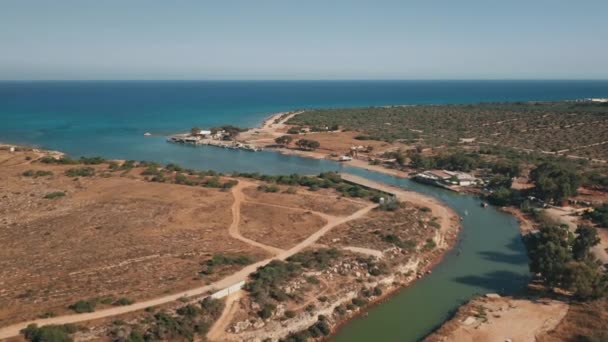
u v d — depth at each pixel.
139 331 62.97
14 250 90.81
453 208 135.38
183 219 111.81
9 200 124.25
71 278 78.06
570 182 135.50
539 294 82.81
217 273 81.19
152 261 86.19
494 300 80.88
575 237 101.38
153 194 132.00
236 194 134.88
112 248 92.50
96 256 88.12
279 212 119.31
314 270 84.44
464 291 85.56
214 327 67.25
